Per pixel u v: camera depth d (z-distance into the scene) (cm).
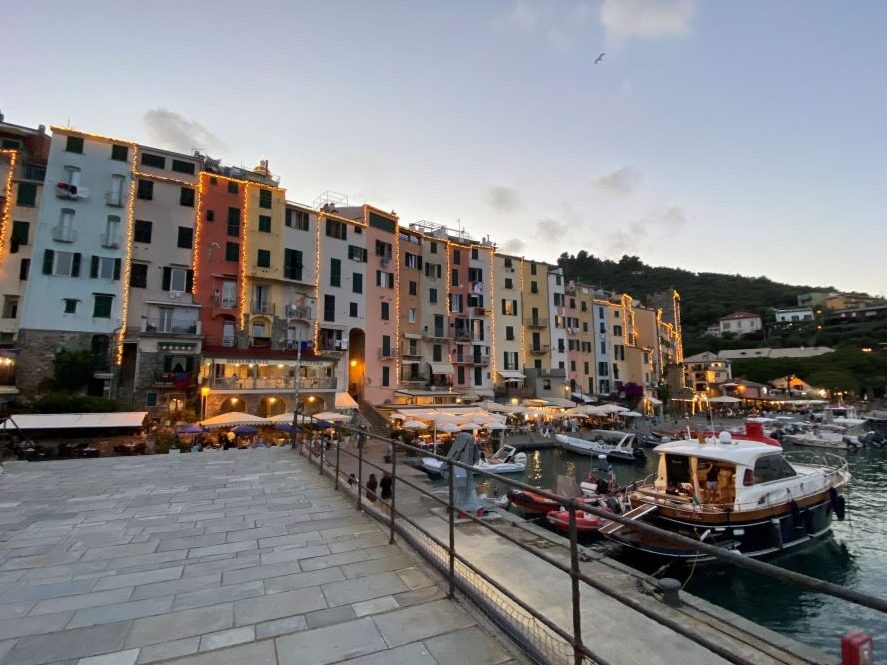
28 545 647
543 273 6412
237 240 3903
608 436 4381
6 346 3108
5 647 391
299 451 1562
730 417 7288
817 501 1723
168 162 3744
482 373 5600
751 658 529
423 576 538
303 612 450
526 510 1919
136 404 3244
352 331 4869
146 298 3503
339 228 4581
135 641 401
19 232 3288
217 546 643
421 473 2239
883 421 5675
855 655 215
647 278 15750
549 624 332
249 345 3850
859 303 11950
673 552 1401
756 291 14700
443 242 5547
